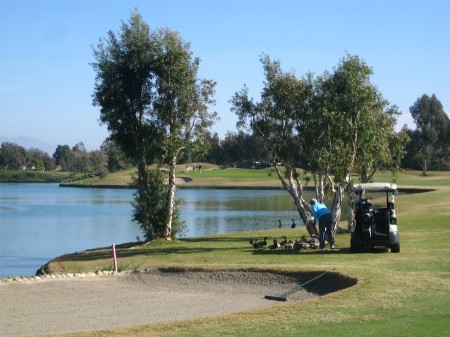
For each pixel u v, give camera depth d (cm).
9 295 1543
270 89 2773
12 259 2975
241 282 1666
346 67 2661
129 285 1708
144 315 1302
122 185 11706
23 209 6412
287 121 2820
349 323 994
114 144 3177
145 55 2991
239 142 14362
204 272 1758
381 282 1355
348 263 1761
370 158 2666
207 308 1365
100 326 1201
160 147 3019
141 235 4009
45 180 16388
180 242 2955
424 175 11375
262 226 4406
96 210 6222
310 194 8006
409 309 1076
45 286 1653
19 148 19225
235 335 957
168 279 1753
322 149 2670
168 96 3016
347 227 3228
